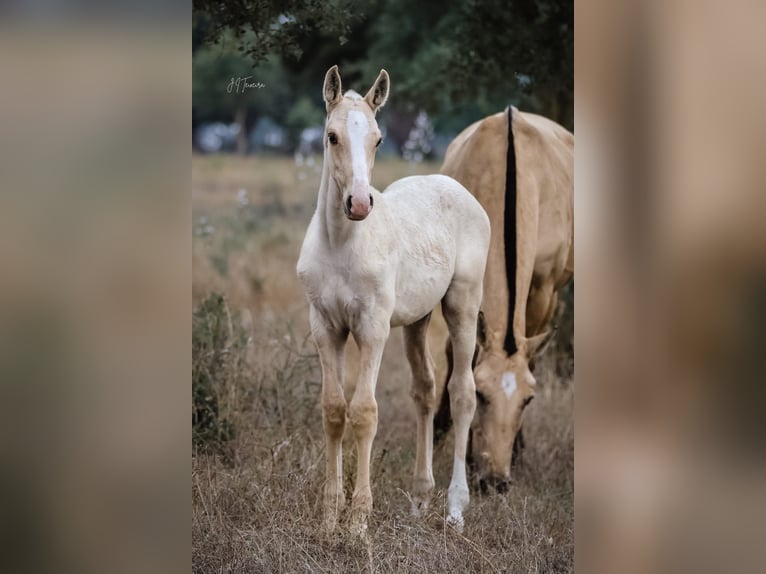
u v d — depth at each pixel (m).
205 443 4.64
